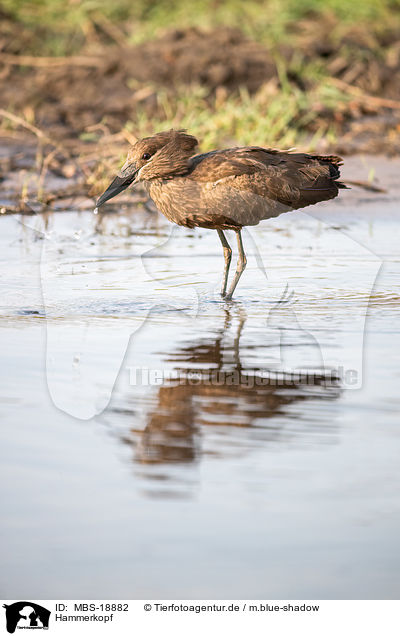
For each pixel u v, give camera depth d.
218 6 28.86
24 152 20.88
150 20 28.27
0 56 25.55
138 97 23.72
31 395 8.41
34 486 6.75
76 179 19.20
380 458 7.17
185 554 5.91
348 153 21.34
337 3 28.45
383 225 16.16
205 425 7.80
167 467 7.07
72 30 27.53
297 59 25.05
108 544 6.00
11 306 11.16
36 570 5.77
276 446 7.38
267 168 11.62
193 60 24.59
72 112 23.30
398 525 6.23
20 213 16.44
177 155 11.85
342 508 6.45
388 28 27.98
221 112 22.28
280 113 22.58
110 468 7.07
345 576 5.73
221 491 6.68
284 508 6.43
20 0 27.89
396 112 24.45
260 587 5.62
